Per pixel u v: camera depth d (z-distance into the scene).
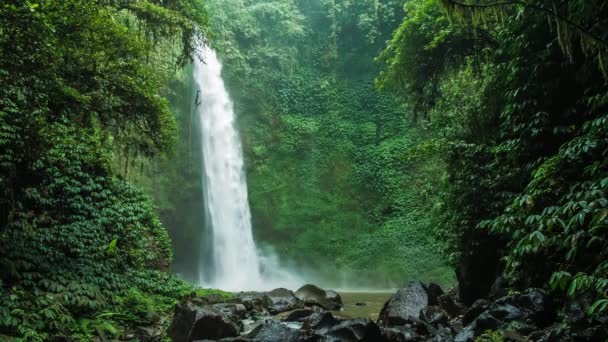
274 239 30.02
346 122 33.19
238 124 31.11
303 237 29.95
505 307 6.84
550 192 6.97
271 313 12.36
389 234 28.92
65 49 10.71
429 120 14.74
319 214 30.52
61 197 12.20
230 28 32.22
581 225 5.78
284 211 30.45
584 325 5.65
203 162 28.45
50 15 9.14
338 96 33.81
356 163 32.06
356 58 34.44
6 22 7.89
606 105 7.40
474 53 13.17
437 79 14.38
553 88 8.46
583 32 5.70
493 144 11.05
